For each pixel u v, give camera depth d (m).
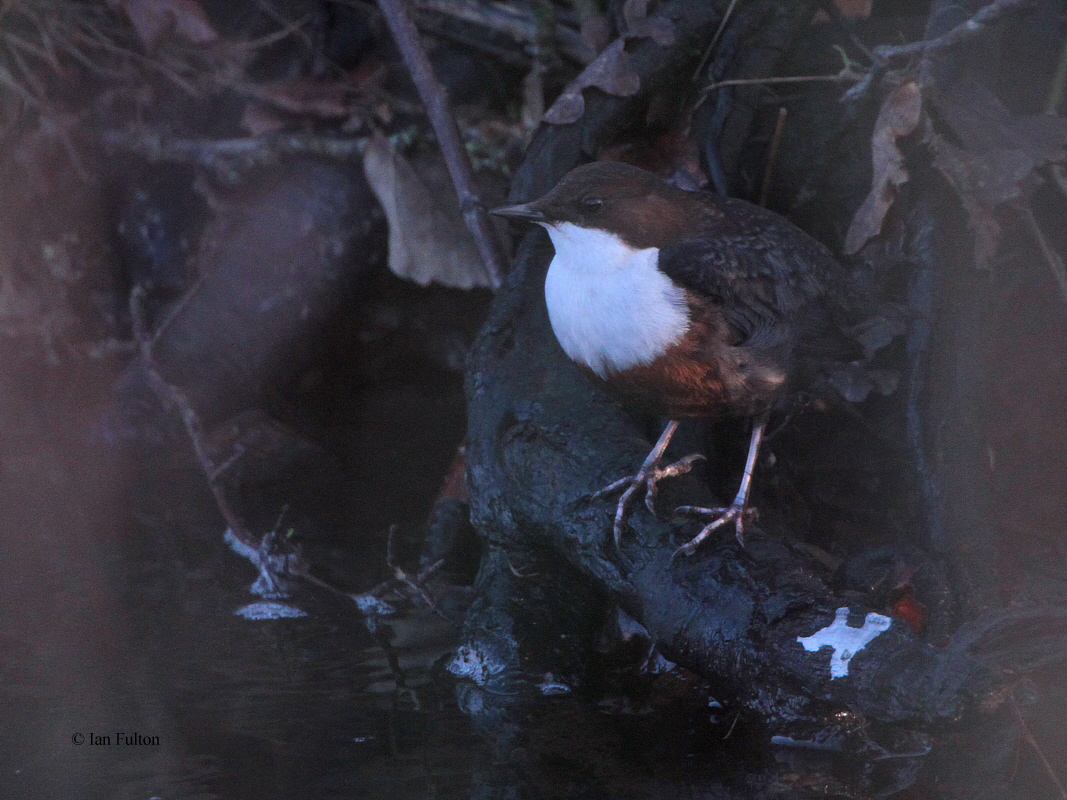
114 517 9.50
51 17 12.51
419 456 11.13
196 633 7.44
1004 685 5.31
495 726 6.23
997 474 8.66
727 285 6.31
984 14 7.64
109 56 13.08
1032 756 5.72
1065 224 9.20
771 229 6.88
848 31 9.26
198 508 9.76
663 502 6.66
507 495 7.36
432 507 9.83
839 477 8.80
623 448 7.09
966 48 8.17
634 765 5.79
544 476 7.18
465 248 11.77
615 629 7.30
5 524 9.26
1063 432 8.78
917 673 5.27
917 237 8.20
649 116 9.16
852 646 5.46
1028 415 8.88
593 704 6.61
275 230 12.27
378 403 12.62
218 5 13.04
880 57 8.08
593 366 6.56
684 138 9.26
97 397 11.99
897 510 8.56
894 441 8.70
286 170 12.51
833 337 6.80
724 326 6.30
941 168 7.91
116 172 12.95
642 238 6.42
